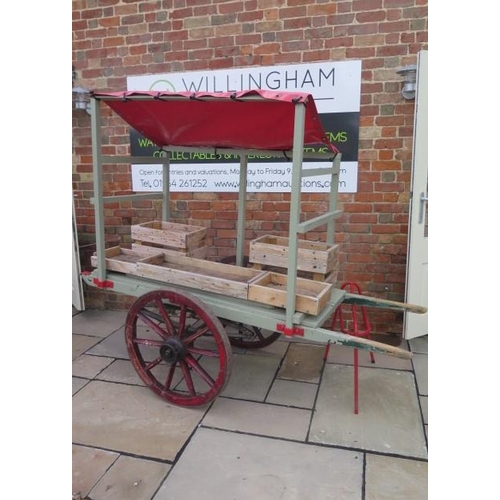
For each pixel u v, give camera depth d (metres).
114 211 4.49
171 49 3.98
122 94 2.73
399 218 3.73
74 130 4.43
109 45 4.15
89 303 4.72
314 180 3.82
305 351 3.72
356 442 2.55
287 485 2.22
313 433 2.63
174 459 2.42
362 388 3.13
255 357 3.61
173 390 3.07
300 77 3.70
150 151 4.25
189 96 2.53
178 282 2.95
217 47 3.86
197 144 3.39
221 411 2.86
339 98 3.65
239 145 3.27
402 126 3.58
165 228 3.61
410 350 3.72
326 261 2.88
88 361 3.56
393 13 3.45
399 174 3.66
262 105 2.54
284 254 3.00
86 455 2.45
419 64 3.31
